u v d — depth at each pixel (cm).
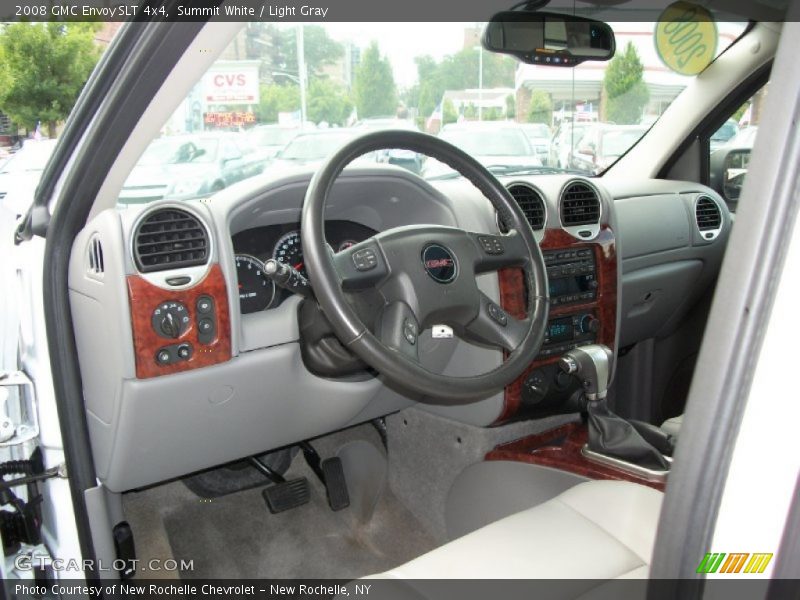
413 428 215
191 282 141
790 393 52
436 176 203
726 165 273
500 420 187
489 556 113
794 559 55
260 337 156
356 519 219
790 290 52
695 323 268
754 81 252
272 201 155
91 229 140
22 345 160
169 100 127
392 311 126
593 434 167
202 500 223
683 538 58
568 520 124
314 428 181
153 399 143
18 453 153
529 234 146
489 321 137
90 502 156
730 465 55
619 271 198
